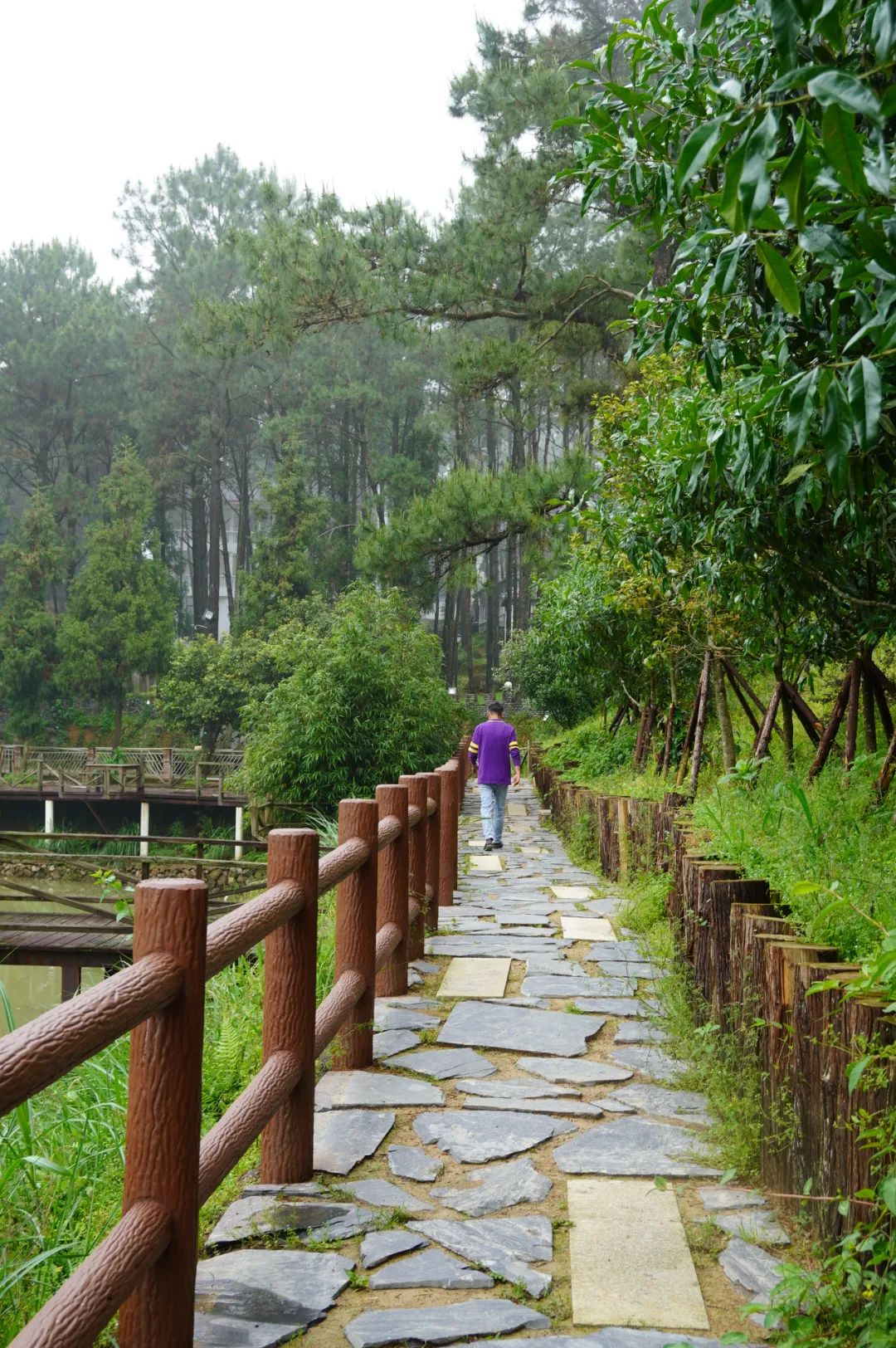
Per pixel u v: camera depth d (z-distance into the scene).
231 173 65.06
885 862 4.42
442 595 65.44
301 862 3.51
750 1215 3.35
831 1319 2.59
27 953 12.57
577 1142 3.99
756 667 9.41
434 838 8.12
